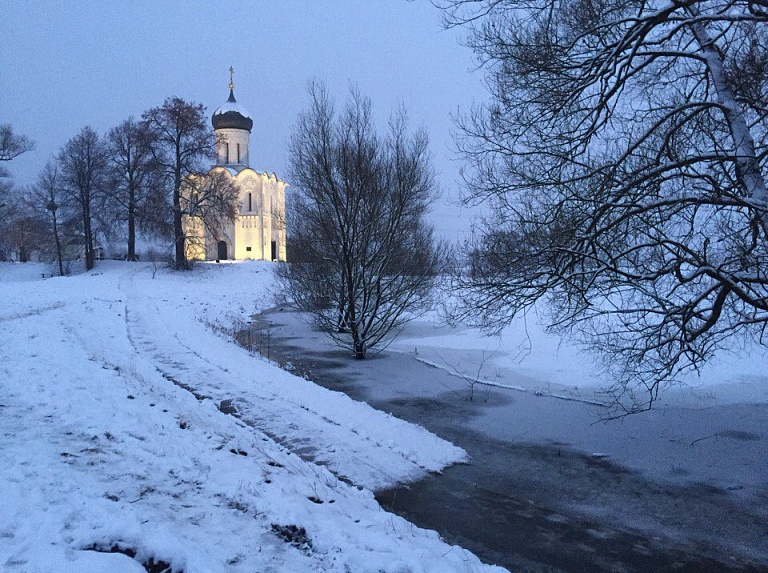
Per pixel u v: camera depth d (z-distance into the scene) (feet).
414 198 52.95
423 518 20.81
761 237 24.76
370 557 14.03
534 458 27.96
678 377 44.11
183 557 12.14
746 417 33.78
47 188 160.56
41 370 29.35
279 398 33.58
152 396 27.66
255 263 156.76
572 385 42.86
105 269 146.41
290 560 13.62
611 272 26.37
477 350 58.29
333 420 30.30
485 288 29.30
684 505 22.72
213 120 194.08
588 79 26.43
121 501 14.78
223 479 17.88
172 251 155.43
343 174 50.31
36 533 11.95
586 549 19.03
